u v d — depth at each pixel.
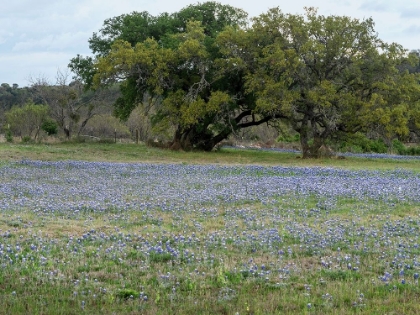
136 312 7.68
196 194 18.55
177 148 44.00
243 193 18.83
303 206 16.50
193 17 45.34
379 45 37.72
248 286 8.76
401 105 36.28
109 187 20.44
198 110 38.66
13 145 41.62
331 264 10.02
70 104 52.16
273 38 38.75
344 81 38.62
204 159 37.34
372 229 13.05
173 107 39.91
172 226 13.35
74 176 24.16
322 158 39.22
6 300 7.95
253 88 37.81
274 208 15.94
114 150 40.59
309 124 45.31
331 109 36.75
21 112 52.81
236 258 10.39
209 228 13.16
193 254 10.48
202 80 39.72
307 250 10.94
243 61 39.03
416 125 37.50
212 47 41.25
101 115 59.09
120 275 9.20
